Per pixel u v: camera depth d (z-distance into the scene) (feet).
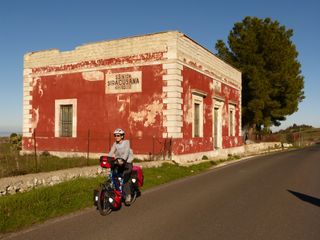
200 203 30.04
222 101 88.63
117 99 67.67
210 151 78.59
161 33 64.08
